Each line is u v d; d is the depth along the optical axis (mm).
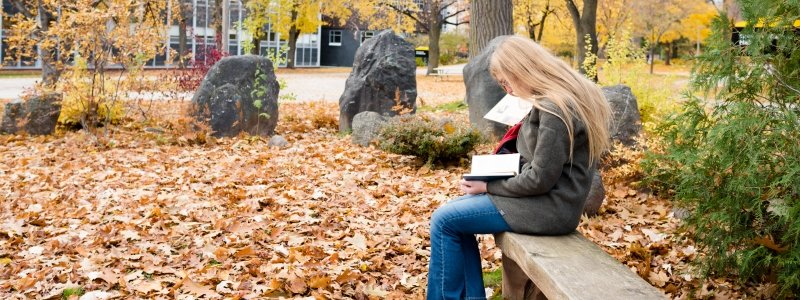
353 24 47531
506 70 3223
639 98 9273
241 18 46781
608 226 5426
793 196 3117
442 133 8266
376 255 4879
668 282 4207
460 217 3268
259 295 4125
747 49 3125
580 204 3197
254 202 6395
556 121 3033
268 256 4848
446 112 15219
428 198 6656
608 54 9906
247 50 15680
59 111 11555
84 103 11391
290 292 4172
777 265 3246
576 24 23984
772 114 3072
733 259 3434
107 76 12039
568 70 3205
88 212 6242
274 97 11422
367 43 12375
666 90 9234
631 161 6453
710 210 3455
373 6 36188
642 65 9523
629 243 5004
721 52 3221
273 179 7543
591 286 2598
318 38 56312
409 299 4074
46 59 12289
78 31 10789
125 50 11164
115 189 7215
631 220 5625
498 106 4090
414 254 4875
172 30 43281
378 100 11875
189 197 6703
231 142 10477
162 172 8172
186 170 8164
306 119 13648
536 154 3064
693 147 3502
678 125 3518
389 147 8375
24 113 11523
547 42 38156
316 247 4980
